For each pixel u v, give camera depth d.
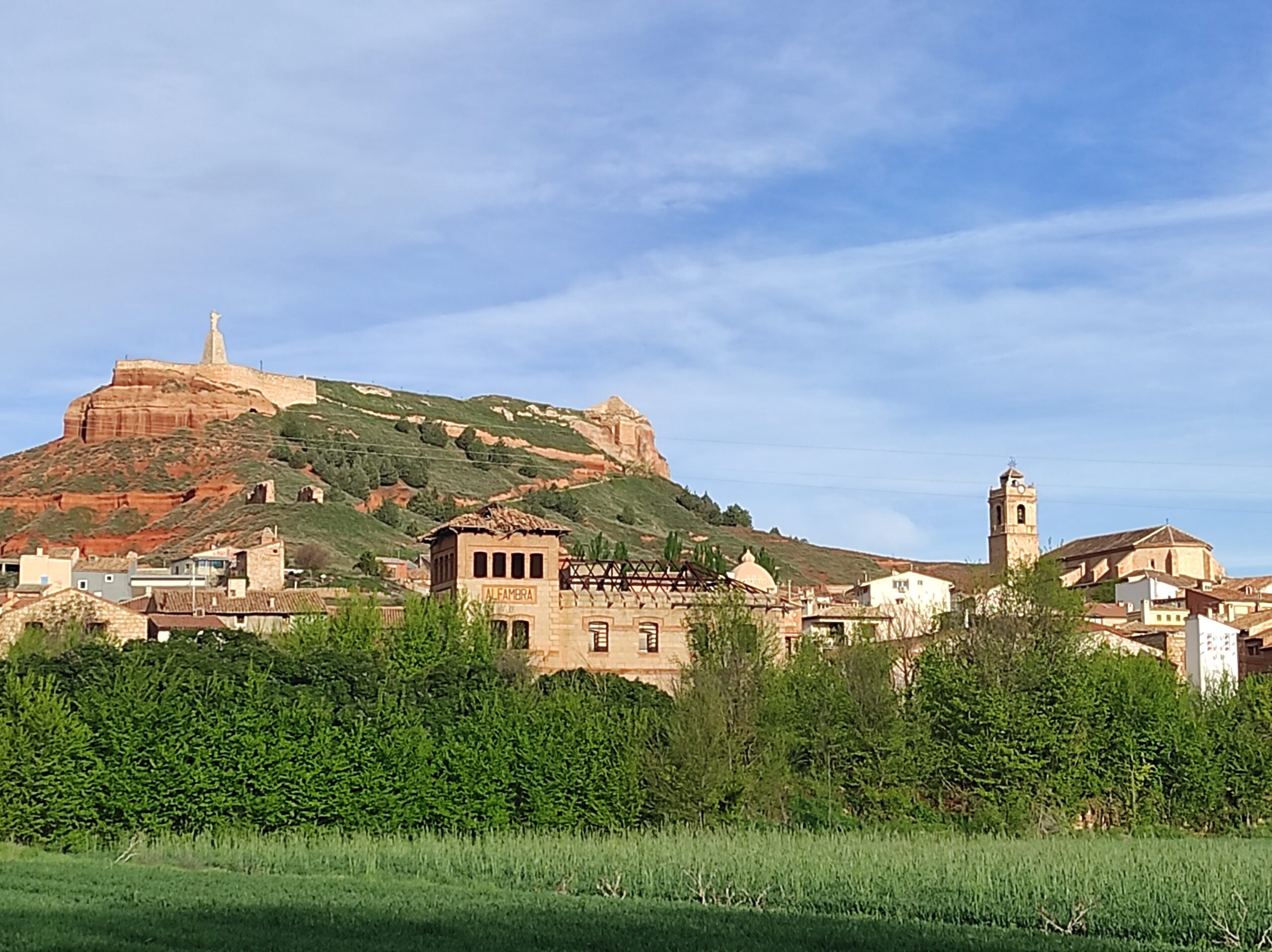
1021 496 188.00
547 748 72.56
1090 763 83.56
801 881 54.72
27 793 64.56
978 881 53.81
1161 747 84.25
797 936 44.97
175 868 58.28
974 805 82.19
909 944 44.09
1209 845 67.31
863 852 61.06
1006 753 81.94
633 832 70.31
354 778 69.38
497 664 97.88
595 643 110.44
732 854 60.22
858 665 85.56
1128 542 196.00
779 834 68.44
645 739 75.19
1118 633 117.06
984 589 95.00
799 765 83.25
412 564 190.75
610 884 55.03
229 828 66.88
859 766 81.81
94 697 69.12
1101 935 46.97
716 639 102.62
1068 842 68.50
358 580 172.25
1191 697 91.50
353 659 87.44
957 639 91.38
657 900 52.56
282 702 72.25
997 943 44.34
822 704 83.75
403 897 50.97
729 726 79.12
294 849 61.97
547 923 46.00
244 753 68.12
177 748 67.44
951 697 85.25
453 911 48.00
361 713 74.44
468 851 61.69
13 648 89.62
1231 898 50.09
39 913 44.62
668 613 111.75
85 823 65.62
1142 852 62.25
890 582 149.00
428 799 70.06
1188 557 191.88
